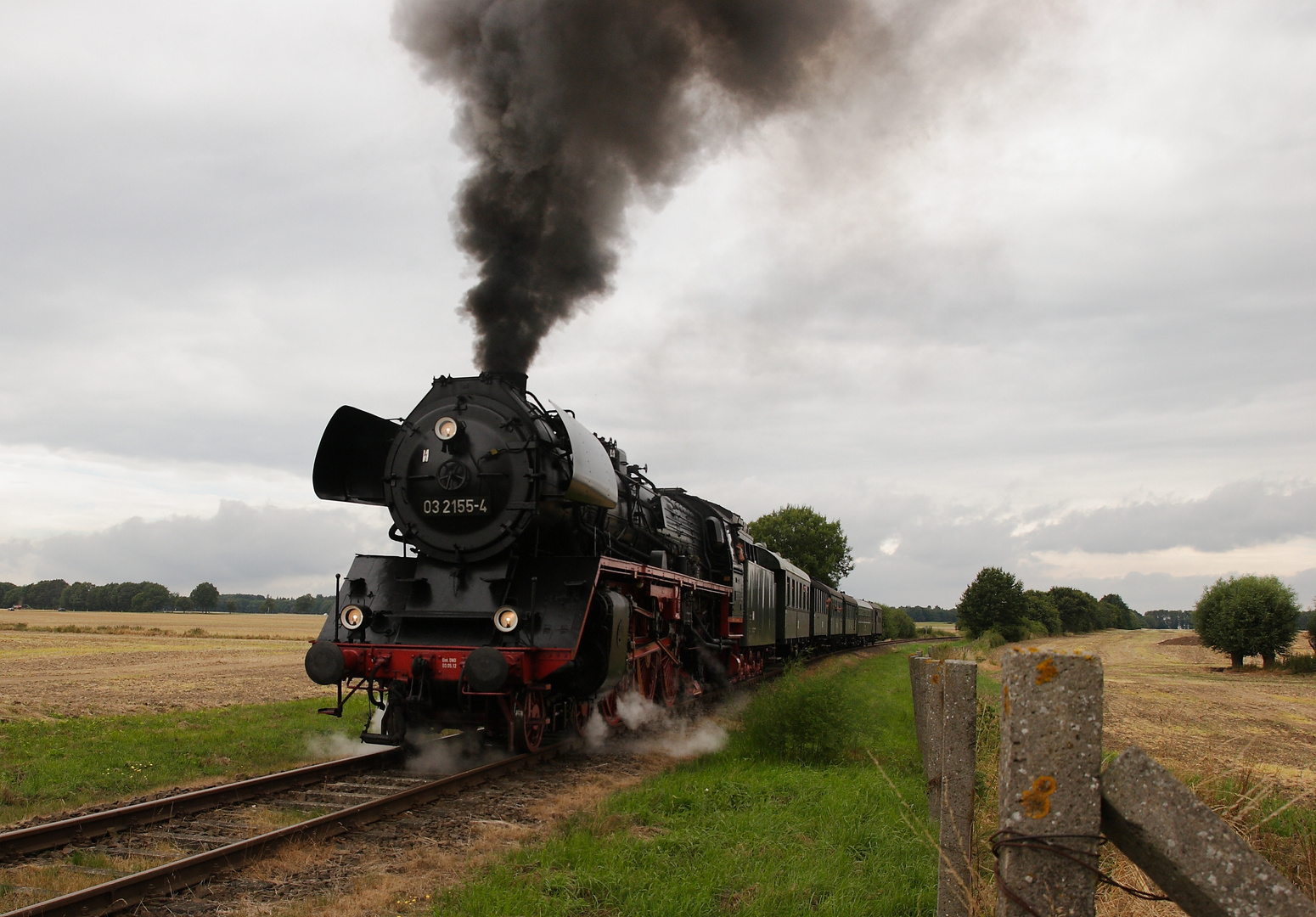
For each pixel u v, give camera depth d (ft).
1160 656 167.22
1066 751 8.04
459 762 30.66
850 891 16.42
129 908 15.33
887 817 21.79
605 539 37.37
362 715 41.70
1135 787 7.92
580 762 30.86
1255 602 125.39
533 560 31.76
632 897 16.03
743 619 58.08
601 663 30.89
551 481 31.94
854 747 32.50
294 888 16.81
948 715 11.69
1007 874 8.09
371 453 35.65
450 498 31.83
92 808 23.29
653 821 21.98
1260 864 7.57
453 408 33.09
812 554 209.36
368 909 15.74
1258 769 22.06
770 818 21.97
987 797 17.89
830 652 122.52
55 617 295.28
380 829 21.15
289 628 249.96
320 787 26.12
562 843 19.20
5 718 40.34
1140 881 13.93
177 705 47.55
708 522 53.98
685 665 47.37
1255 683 99.71
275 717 41.37
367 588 32.30
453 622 30.71
